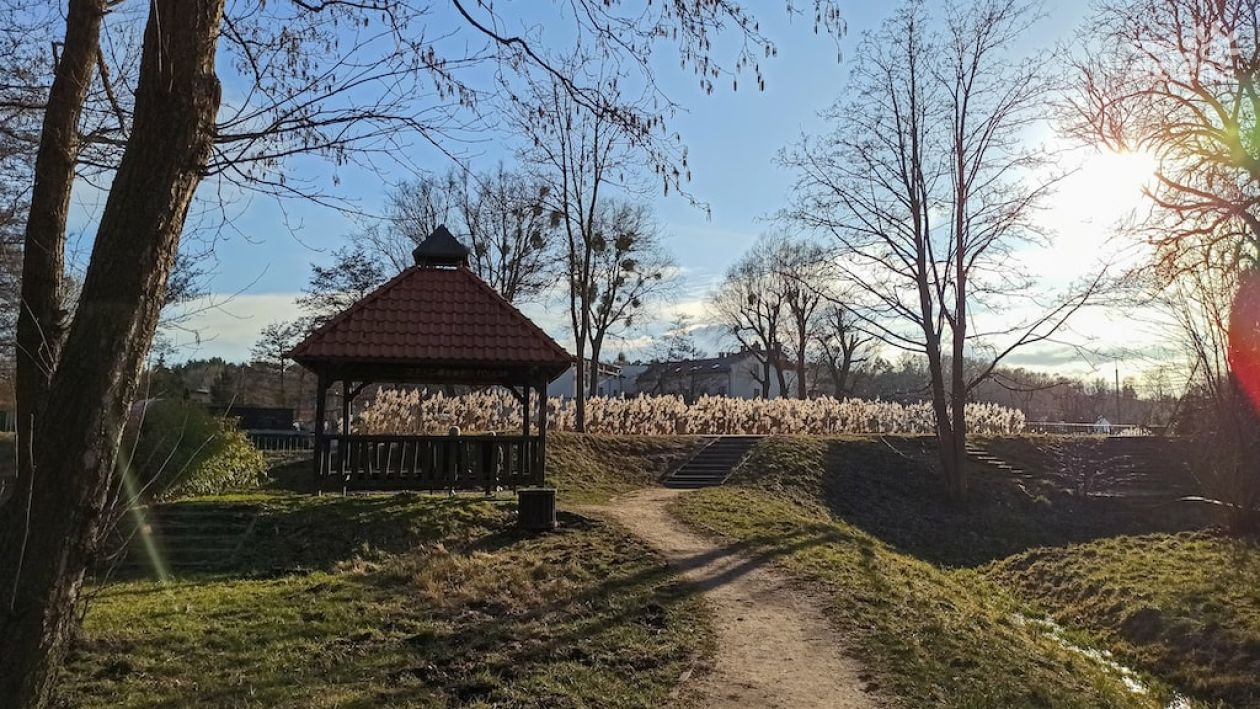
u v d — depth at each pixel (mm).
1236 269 17016
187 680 6875
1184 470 28172
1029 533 23625
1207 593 14172
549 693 6766
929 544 22656
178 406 14891
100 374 3611
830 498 25672
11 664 3439
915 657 8250
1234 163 15281
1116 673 11656
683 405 32125
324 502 15320
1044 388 25875
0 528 3639
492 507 15508
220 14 4141
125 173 3811
